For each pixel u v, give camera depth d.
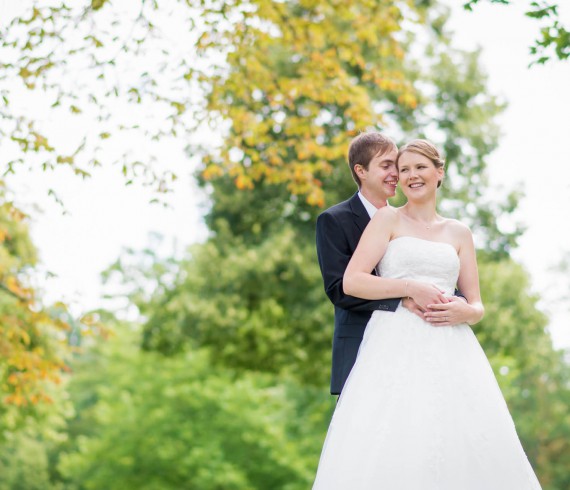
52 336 11.19
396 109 16.64
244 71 9.22
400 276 4.57
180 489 23.94
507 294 17.25
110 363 25.95
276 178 9.88
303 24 9.30
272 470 23.20
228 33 8.64
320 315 16.02
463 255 4.71
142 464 23.94
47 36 8.13
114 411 24.66
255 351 17.00
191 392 23.59
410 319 4.48
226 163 9.57
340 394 4.72
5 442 14.80
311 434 23.38
